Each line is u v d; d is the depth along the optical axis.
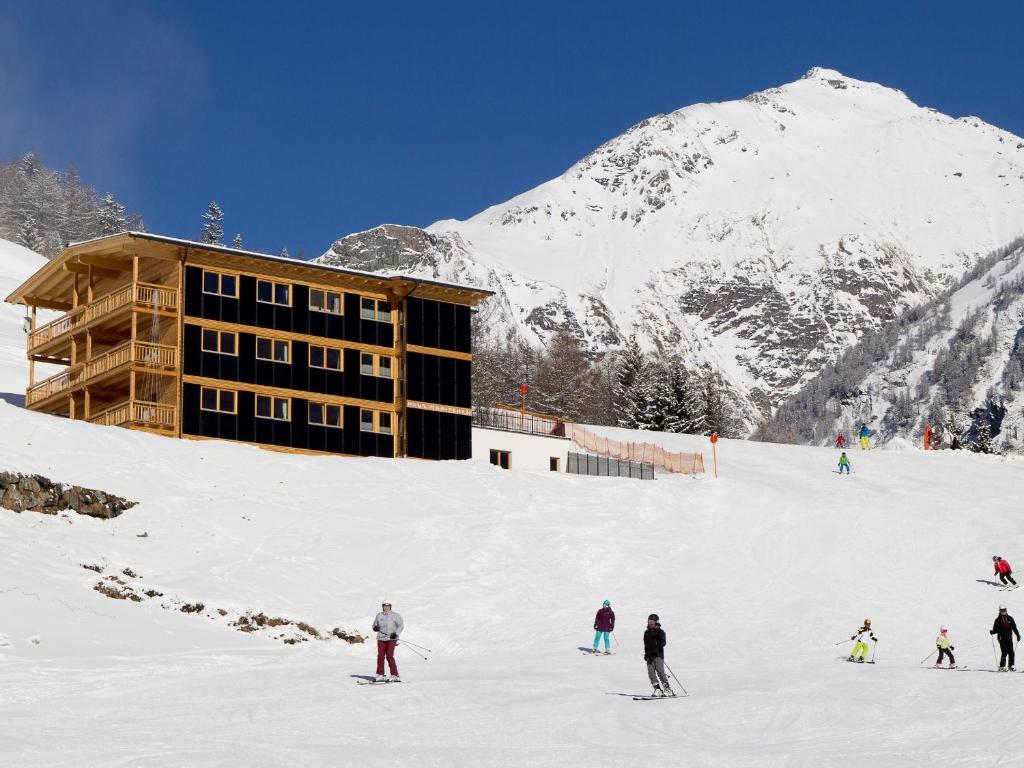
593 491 63.06
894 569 55.38
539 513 59.00
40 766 22.02
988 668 39.09
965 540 59.22
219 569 47.06
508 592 49.81
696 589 52.47
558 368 194.12
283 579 47.34
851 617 48.81
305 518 53.78
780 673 36.47
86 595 40.66
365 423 72.31
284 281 70.88
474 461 64.88
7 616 36.72
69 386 71.00
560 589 51.25
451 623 46.38
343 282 72.88
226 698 29.86
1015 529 60.91
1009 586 52.34
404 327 74.12
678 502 62.78
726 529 60.22
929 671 36.81
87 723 26.39
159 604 42.12
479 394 185.00
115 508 50.59
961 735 25.78
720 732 26.41
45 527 47.38
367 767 22.38
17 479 48.34
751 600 51.19
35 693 29.69
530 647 44.12
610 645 44.22
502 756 23.55
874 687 32.31
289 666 36.28
